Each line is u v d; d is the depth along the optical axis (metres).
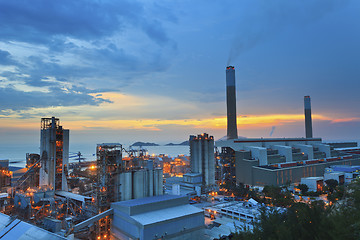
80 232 128.62
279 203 181.75
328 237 33.44
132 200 127.69
